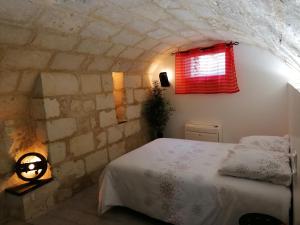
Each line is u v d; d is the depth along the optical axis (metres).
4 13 1.71
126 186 2.30
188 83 4.11
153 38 3.23
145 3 1.92
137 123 4.27
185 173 2.07
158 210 2.12
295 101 1.41
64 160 2.85
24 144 2.66
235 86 3.71
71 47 2.58
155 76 4.59
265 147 2.42
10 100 2.48
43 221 2.34
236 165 1.91
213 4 1.35
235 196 1.74
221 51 3.70
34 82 2.62
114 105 3.70
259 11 0.90
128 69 3.95
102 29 2.48
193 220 1.92
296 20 0.69
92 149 3.28
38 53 2.37
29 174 2.63
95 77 3.34
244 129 3.82
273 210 1.58
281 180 1.71
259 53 3.53
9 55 2.15
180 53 4.13
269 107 3.56
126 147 3.98
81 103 3.12
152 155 2.63
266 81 3.53
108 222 2.28
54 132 2.73
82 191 3.03
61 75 2.83
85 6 1.92
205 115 4.16
